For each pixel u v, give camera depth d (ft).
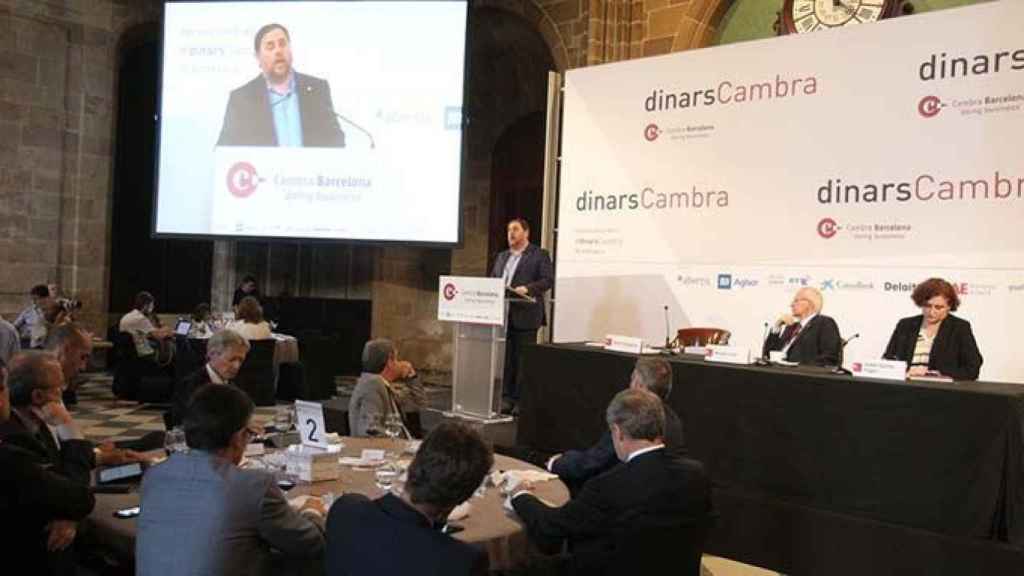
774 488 13.26
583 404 16.02
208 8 30.37
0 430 8.70
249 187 30.07
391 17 28.71
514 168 38.17
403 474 9.88
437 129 28.32
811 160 19.70
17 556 7.86
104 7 36.06
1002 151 17.07
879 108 18.69
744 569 13.26
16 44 33.78
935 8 21.43
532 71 36.19
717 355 15.01
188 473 7.15
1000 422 10.94
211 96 30.40
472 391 19.65
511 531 8.23
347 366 38.34
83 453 9.18
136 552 7.20
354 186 29.12
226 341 13.34
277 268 40.78
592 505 8.70
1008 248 17.01
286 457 9.99
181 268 42.47
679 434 11.70
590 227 23.75
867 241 18.85
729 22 25.76
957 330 14.25
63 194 35.24
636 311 22.68
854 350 18.94
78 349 11.60
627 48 27.30
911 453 11.76
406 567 5.90
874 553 11.94
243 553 7.03
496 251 38.45
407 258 38.68
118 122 40.29
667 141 22.18
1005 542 10.93
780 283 20.16
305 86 29.48
